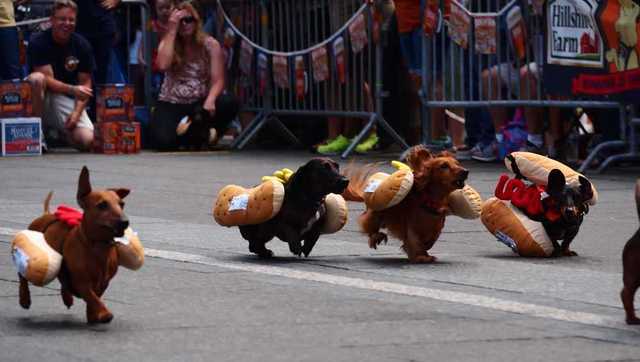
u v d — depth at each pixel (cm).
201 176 2348
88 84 2956
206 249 1481
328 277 1283
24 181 2269
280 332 1020
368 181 1377
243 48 2998
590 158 2314
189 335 1009
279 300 1159
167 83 2950
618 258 1413
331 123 2819
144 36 3117
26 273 1041
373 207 1361
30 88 2875
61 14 2886
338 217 1377
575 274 1300
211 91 2919
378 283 1248
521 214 1419
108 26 3028
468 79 2544
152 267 1345
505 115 2517
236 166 2547
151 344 977
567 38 2298
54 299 1157
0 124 2845
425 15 2567
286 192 1361
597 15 2236
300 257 1420
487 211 1436
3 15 2898
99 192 1034
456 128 2727
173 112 2941
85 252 1037
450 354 945
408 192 1350
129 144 2900
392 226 1384
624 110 2270
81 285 1041
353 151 2759
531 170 1418
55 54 2922
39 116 2902
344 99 2769
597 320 1063
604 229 1645
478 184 2144
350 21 2703
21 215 1794
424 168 1348
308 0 2819
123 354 943
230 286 1231
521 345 973
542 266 1355
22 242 1052
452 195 1392
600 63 2252
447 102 2561
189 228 1667
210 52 2933
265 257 1412
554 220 1405
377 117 2684
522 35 2384
